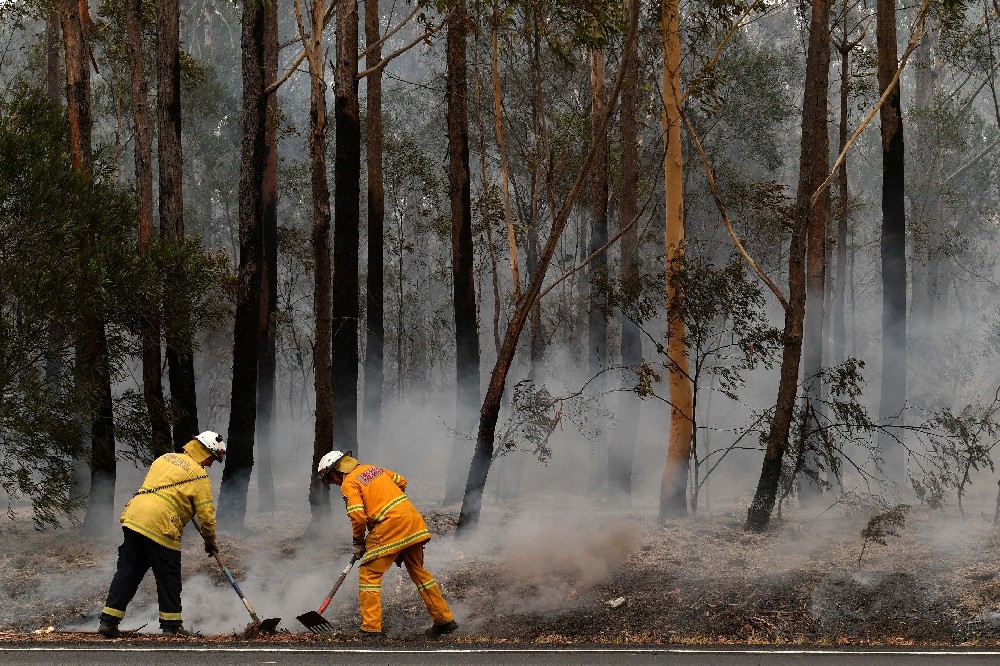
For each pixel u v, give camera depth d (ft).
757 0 47.34
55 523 44.01
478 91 58.49
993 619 29.91
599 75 59.31
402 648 25.31
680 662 23.30
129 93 82.07
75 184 42.78
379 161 64.23
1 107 44.98
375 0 62.28
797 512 48.98
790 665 22.89
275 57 61.46
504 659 23.76
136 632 28.14
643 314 48.75
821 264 52.39
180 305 45.03
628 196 54.60
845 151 42.04
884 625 30.83
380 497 28.84
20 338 41.75
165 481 28.86
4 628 32.91
